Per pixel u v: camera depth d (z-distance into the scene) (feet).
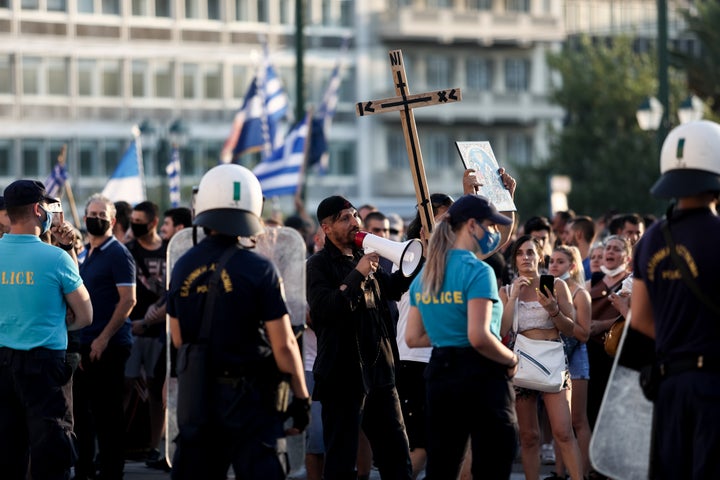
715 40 213.66
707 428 34.47
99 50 290.76
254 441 36.76
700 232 35.04
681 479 35.22
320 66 312.71
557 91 255.29
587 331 56.75
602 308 61.82
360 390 47.19
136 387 67.21
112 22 292.40
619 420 37.29
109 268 58.49
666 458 35.50
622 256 61.87
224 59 302.66
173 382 44.50
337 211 48.37
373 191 317.22
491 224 40.93
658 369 35.78
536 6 338.13
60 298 46.29
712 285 34.63
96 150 289.94
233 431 36.68
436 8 327.06
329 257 48.57
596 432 37.40
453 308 40.34
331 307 46.52
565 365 54.60
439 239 40.73
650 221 89.35
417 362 53.31
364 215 83.51
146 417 67.26
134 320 68.74
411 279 48.80
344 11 316.81
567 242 73.41
